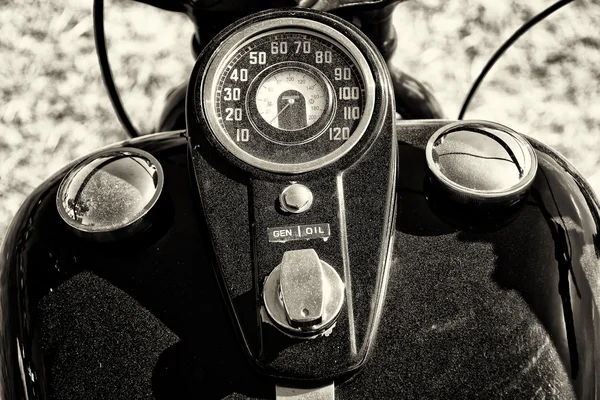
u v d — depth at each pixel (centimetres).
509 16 197
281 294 87
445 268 98
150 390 92
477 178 98
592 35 194
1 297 102
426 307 95
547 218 101
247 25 102
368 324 90
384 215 94
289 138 98
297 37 102
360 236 93
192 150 98
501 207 100
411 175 104
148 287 97
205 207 95
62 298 97
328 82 100
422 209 102
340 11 123
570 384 93
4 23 195
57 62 192
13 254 103
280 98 100
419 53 192
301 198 93
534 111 186
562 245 100
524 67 191
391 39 137
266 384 91
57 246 101
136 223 98
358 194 95
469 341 93
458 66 192
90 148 184
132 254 99
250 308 91
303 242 92
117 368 93
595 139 182
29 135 184
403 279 97
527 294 96
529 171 99
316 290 86
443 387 91
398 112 145
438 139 102
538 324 95
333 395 90
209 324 94
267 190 95
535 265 98
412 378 91
